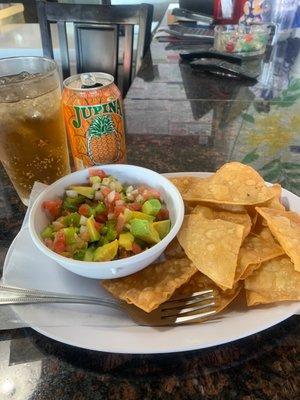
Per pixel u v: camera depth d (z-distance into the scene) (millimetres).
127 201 588
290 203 612
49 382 435
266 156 836
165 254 542
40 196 575
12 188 796
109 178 620
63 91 657
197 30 1706
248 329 435
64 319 464
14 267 533
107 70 1432
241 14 1694
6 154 661
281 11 1518
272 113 1022
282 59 1392
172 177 685
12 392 427
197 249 500
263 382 426
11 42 2102
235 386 424
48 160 671
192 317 464
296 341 463
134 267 487
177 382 431
